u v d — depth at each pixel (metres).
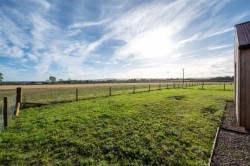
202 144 5.38
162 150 4.96
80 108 11.15
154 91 25.08
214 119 8.33
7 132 6.50
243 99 7.16
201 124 7.46
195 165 4.20
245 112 7.09
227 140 5.73
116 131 6.53
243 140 5.72
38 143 5.48
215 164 4.23
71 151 4.95
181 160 4.43
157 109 10.68
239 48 7.15
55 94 23.64
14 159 4.52
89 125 7.31
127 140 5.64
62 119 8.32
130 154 4.77
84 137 5.97
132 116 8.82
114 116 8.84
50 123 7.66
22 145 5.36
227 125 7.52
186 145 5.35
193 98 16.34
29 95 22.16
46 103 12.80
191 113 9.59
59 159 4.53
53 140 5.69
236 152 4.86
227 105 12.69
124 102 13.65
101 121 7.89
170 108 11.03
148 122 7.69
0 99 17.58
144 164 4.32
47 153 4.85
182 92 23.22
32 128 6.99
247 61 7.04
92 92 26.58
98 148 5.11
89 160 4.43
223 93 21.75
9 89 38.75
